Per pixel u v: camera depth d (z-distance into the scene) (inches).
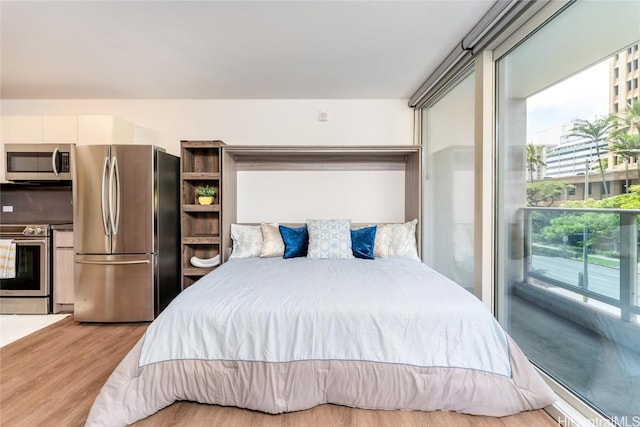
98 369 79.2
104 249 108.0
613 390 51.8
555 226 63.1
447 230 109.7
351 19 77.6
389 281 79.0
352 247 114.6
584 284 56.6
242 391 61.6
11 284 116.0
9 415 61.7
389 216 138.6
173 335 63.2
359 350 62.0
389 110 136.5
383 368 61.4
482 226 81.0
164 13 74.6
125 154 107.9
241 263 104.0
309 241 116.1
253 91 127.0
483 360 60.9
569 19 58.8
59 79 114.0
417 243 122.3
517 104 73.5
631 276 48.1
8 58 97.7
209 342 62.7
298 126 136.8
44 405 64.9
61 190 135.3
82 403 65.6
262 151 125.1
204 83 118.3
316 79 114.9
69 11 73.5
